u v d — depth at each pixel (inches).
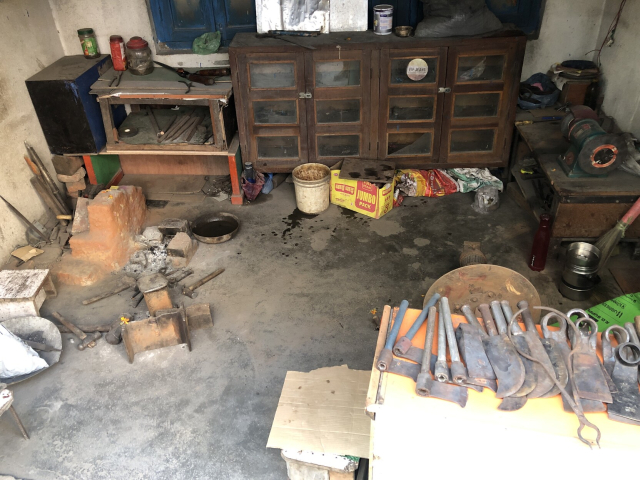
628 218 143.5
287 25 182.9
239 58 173.3
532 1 188.5
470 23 170.1
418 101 184.5
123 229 166.7
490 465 72.8
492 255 165.0
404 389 76.0
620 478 68.5
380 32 179.0
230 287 155.6
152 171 213.5
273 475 104.2
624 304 122.3
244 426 114.0
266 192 202.8
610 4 181.0
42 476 104.9
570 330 81.4
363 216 187.8
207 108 206.2
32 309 138.9
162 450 109.3
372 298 149.6
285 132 189.5
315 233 179.3
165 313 129.6
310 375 110.1
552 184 151.4
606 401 71.0
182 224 176.2
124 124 195.9
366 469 99.3
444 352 78.9
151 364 130.0
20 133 165.8
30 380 125.9
